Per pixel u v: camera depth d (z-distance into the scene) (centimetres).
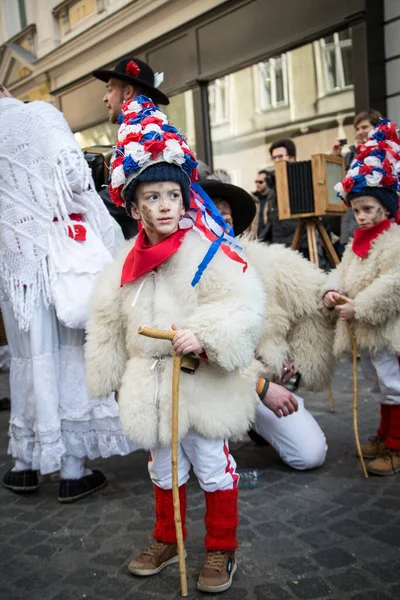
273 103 850
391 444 303
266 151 888
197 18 850
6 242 280
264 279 281
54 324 285
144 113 208
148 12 923
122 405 209
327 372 301
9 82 1378
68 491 291
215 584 207
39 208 277
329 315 297
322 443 310
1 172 279
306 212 479
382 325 289
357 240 304
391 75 663
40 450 286
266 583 213
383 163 295
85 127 1155
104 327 221
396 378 297
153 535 231
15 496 303
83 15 1084
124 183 205
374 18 650
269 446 353
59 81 1216
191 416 202
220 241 205
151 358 209
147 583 219
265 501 277
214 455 213
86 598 212
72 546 249
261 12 764
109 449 291
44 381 280
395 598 201
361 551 230
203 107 886
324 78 768
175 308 202
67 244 276
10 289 279
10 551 247
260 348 283
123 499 291
